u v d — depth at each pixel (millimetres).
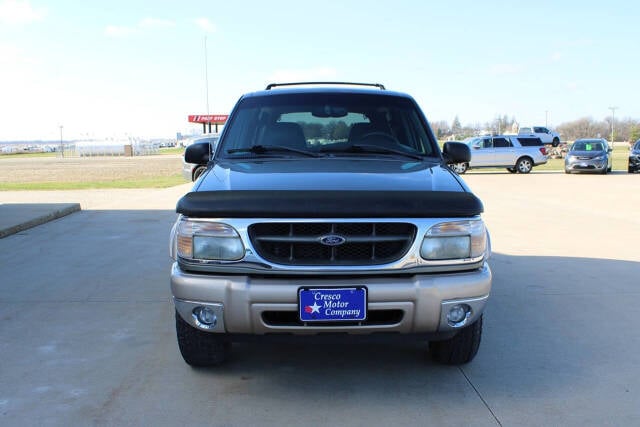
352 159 3781
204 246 2957
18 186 18766
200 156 4266
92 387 3324
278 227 2922
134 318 4586
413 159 3877
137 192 16094
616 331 4266
